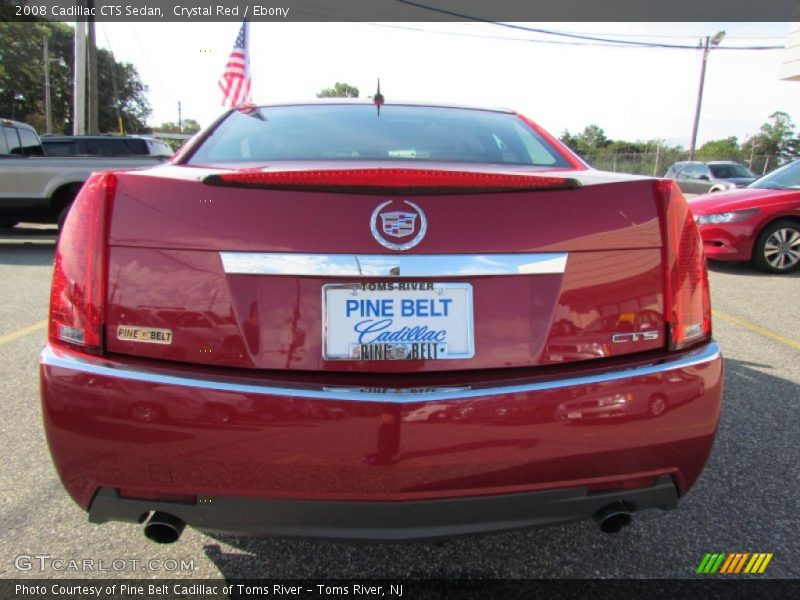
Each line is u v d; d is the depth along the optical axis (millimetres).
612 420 1559
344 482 1499
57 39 55469
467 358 1531
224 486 1513
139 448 1500
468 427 1489
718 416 1693
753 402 3326
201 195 1525
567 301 1568
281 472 1494
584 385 1533
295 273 1494
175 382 1475
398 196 1521
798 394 3443
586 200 1597
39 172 8875
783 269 7340
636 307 1616
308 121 2398
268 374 1507
